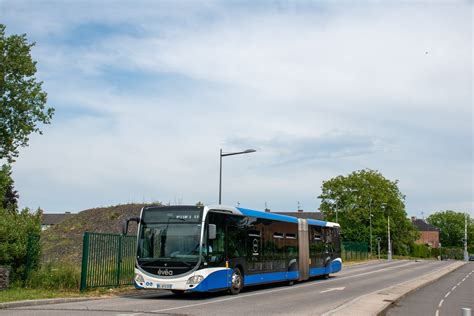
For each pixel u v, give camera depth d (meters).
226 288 18.88
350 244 70.25
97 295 18.69
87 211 57.22
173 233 17.78
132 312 13.91
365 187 92.69
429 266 57.72
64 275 19.80
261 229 22.17
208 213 18.08
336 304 17.14
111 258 20.58
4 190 34.94
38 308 14.84
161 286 17.28
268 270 22.44
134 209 55.56
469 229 152.88
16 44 36.59
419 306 19.30
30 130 36.34
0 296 16.64
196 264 17.25
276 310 15.14
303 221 27.25
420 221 155.62
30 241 20.20
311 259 27.77
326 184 96.12
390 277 35.78
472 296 24.34
